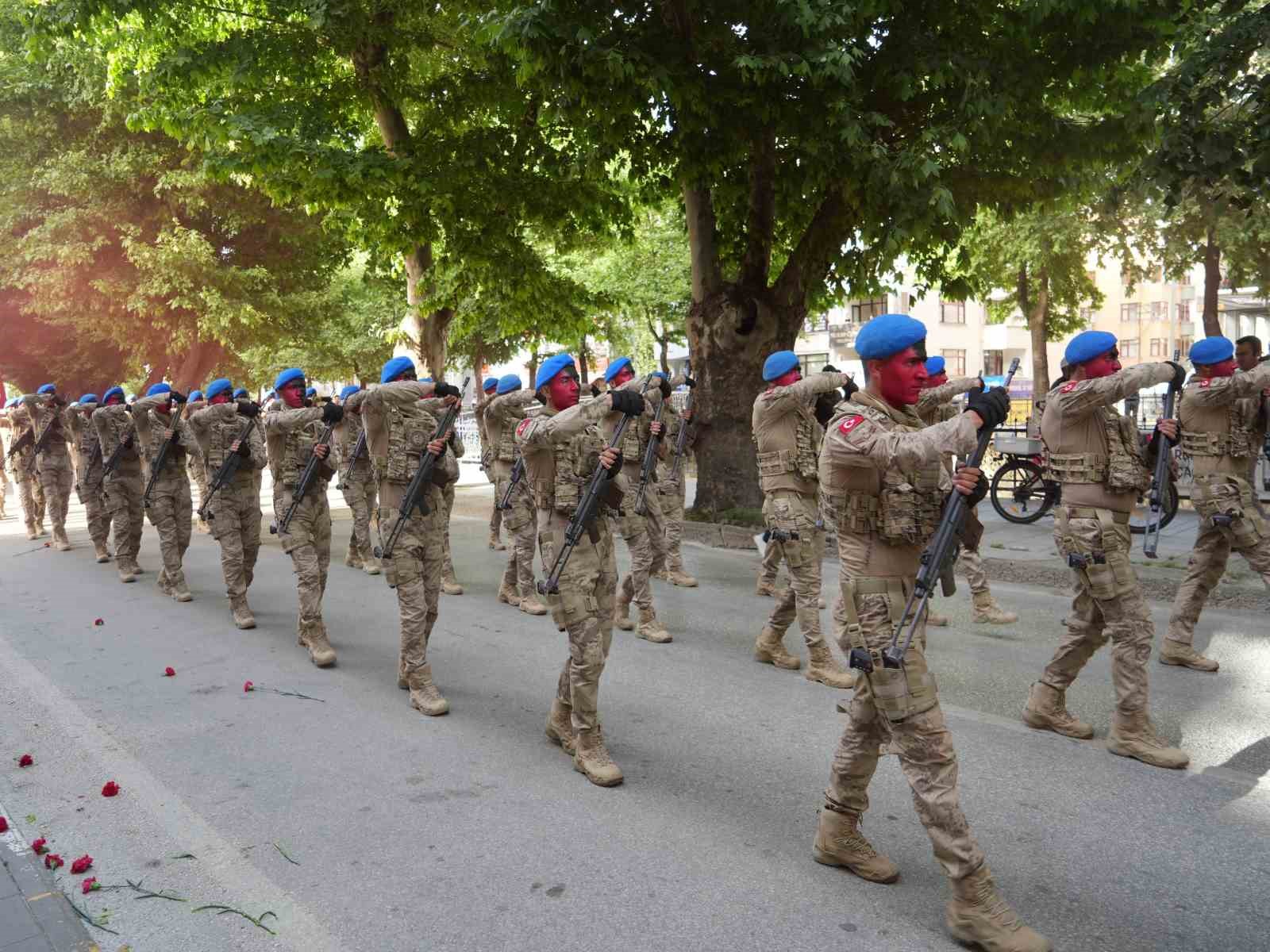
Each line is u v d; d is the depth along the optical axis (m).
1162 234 17.09
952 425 2.91
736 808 4.09
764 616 7.79
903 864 3.55
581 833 3.87
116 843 3.90
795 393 5.75
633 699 5.63
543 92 10.34
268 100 12.91
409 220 12.77
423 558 5.68
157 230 19.78
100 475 11.61
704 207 12.05
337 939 3.14
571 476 4.52
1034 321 21.88
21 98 19.03
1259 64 9.71
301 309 21.42
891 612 3.19
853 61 8.87
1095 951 2.94
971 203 10.65
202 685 6.20
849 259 12.20
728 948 3.00
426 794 4.32
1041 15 8.27
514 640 7.26
